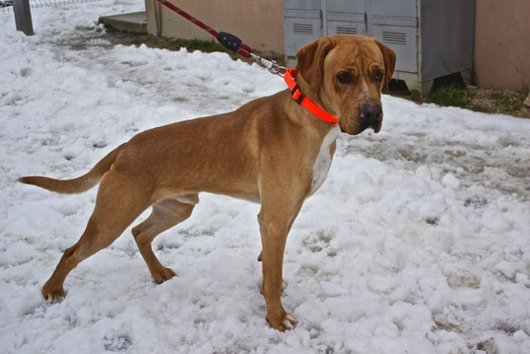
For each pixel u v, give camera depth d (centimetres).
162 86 842
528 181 545
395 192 520
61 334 372
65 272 398
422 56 727
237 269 430
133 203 372
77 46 1099
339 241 456
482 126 659
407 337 357
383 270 424
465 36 761
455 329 368
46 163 613
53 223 501
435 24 729
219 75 864
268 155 354
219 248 461
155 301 400
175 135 378
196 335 368
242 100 770
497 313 376
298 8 830
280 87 803
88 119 718
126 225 377
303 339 361
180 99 786
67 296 405
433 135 643
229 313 383
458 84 787
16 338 368
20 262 454
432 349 346
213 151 371
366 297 394
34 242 479
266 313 379
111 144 655
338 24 793
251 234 480
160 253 464
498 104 719
